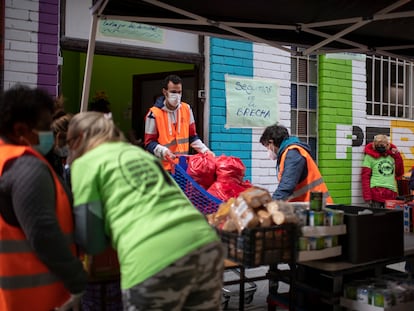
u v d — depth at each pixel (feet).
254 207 8.77
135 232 6.44
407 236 12.67
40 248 6.26
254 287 14.55
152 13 11.89
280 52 22.06
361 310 10.06
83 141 7.22
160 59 19.43
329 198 13.60
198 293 6.71
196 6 11.98
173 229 6.51
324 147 23.84
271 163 21.98
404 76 27.66
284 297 11.74
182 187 11.84
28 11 16.46
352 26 12.30
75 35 17.72
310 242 9.18
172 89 16.69
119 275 8.98
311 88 23.99
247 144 21.30
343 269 9.72
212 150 20.30
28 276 6.61
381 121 26.07
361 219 9.62
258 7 12.09
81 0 17.81
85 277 6.73
